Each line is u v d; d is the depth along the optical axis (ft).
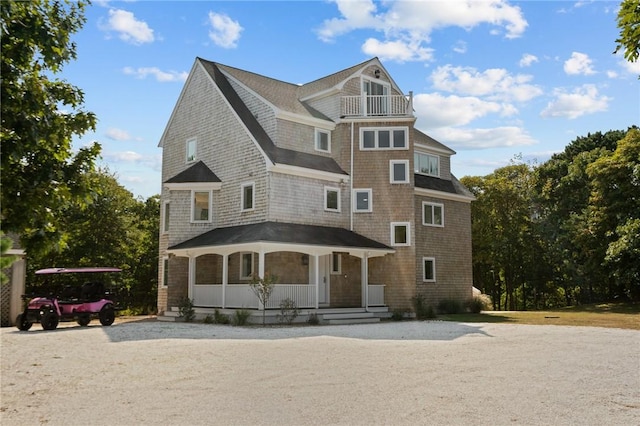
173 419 23.40
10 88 24.16
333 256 89.25
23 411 24.80
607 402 26.68
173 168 101.30
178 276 85.81
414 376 32.65
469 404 26.03
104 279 118.42
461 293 106.63
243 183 84.84
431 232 102.58
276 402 26.30
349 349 43.78
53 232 25.32
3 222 23.16
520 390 29.07
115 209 123.13
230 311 72.79
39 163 25.34
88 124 27.17
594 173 125.18
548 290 156.04
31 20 24.52
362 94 99.76
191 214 87.56
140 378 32.01
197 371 34.06
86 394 28.07
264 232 73.26
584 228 129.18
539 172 158.51
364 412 24.56
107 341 49.16
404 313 86.33
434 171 110.63
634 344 48.11
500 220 147.43
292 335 54.75
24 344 47.65
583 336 54.70
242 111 90.27
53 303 64.39
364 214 91.25
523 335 55.67
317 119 92.48
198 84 97.66
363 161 92.68
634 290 128.98
